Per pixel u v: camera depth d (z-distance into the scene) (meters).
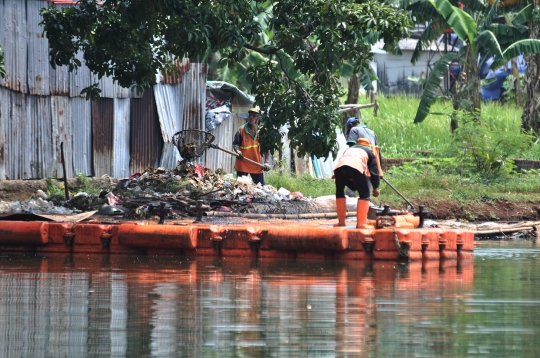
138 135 72.75
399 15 53.03
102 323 25.11
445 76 132.25
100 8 56.44
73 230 43.38
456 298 29.61
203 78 75.31
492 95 135.50
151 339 23.22
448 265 39.41
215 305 27.86
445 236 41.72
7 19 59.78
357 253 40.34
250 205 52.62
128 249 42.91
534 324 25.30
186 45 52.41
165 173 58.25
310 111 54.53
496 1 90.19
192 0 52.16
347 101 95.56
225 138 82.31
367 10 52.53
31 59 62.47
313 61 56.34
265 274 35.28
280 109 55.88
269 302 28.50
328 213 53.22
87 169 68.50
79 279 33.72
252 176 60.88
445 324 25.22
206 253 42.09
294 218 51.19
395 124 106.94
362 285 32.31
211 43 53.88
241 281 33.19
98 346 22.45
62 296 29.53
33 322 25.30
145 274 35.25
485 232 56.31
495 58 91.12
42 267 37.56
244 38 58.91
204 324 25.02
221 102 81.69
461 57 93.38
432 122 109.50
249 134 60.53
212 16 52.19
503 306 28.14
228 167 83.12
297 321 25.50
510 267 38.84
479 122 86.88
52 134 64.69
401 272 36.28
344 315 26.36
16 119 61.16
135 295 29.77
